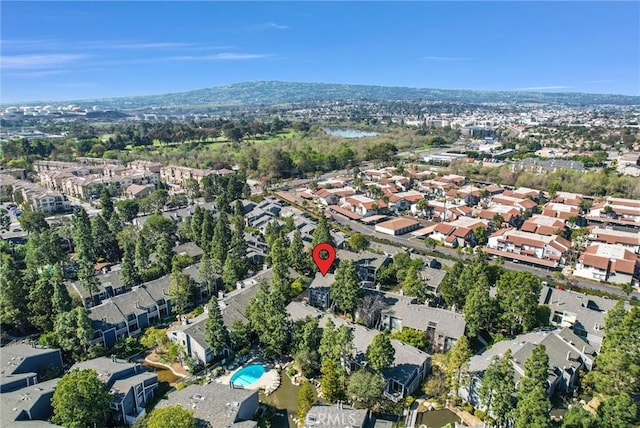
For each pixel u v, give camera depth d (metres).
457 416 63.84
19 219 141.25
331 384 64.00
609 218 157.25
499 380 59.78
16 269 98.81
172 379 72.75
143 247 107.69
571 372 68.12
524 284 80.06
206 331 75.00
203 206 168.62
